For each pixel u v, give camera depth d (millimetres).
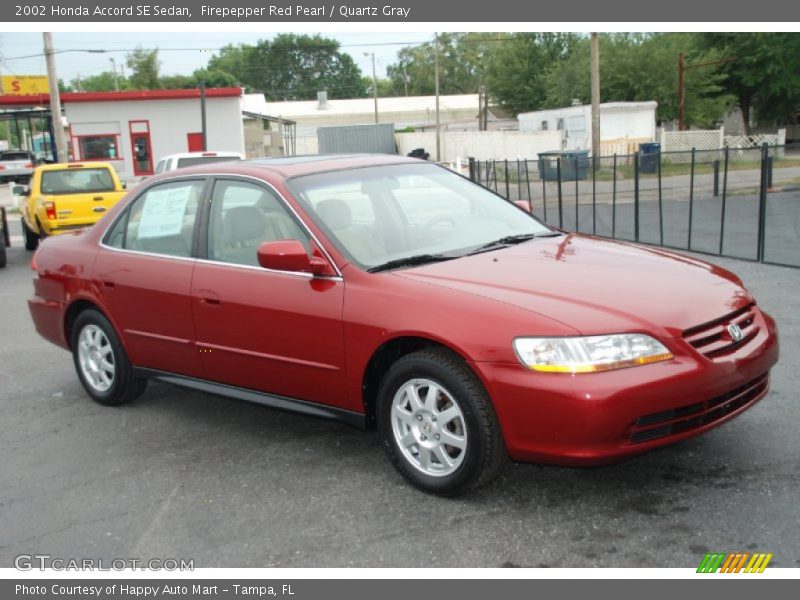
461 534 3719
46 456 5039
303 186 4742
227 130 43812
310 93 125625
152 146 43562
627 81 47406
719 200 17906
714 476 4105
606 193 20844
